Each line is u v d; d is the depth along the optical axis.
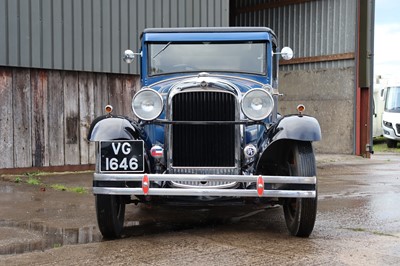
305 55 16.69
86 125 10.41
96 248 4.45
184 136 4.88
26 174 9.58
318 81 16.33
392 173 10.91
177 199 4.89
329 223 5.59
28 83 9.71
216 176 4.50
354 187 8.63
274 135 4.78
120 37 10.73
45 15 9.82
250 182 4.54
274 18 17.66
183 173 4.88
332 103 15.95
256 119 4.82
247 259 4.07
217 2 11.85
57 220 5.68
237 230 5.25
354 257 4.14
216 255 4.19
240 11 18.77
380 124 23.19
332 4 15.83
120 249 4.40
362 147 15.14
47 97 9.92
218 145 4.89
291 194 4.55
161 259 4.07
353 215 6.07
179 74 5.88
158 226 5.52
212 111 4.87
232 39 5.90
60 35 10.01
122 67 10.79
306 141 4.82
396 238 4.84
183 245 4.54
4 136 9.46
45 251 4.35
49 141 9.95
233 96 4.88
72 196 7.23
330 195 7.69
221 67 5.88
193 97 4.87
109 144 4.73
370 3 14.84
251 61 5.89
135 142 4.73
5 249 4.46
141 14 10.97
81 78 10.33
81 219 5.73
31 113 9.75
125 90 10.88
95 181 4.64
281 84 17.44
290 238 4.84
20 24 9.53
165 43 5.94
